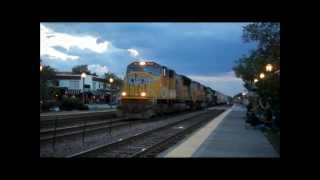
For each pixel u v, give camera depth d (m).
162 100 48.09
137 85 44.03
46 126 32.91
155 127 35.38
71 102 65.94
